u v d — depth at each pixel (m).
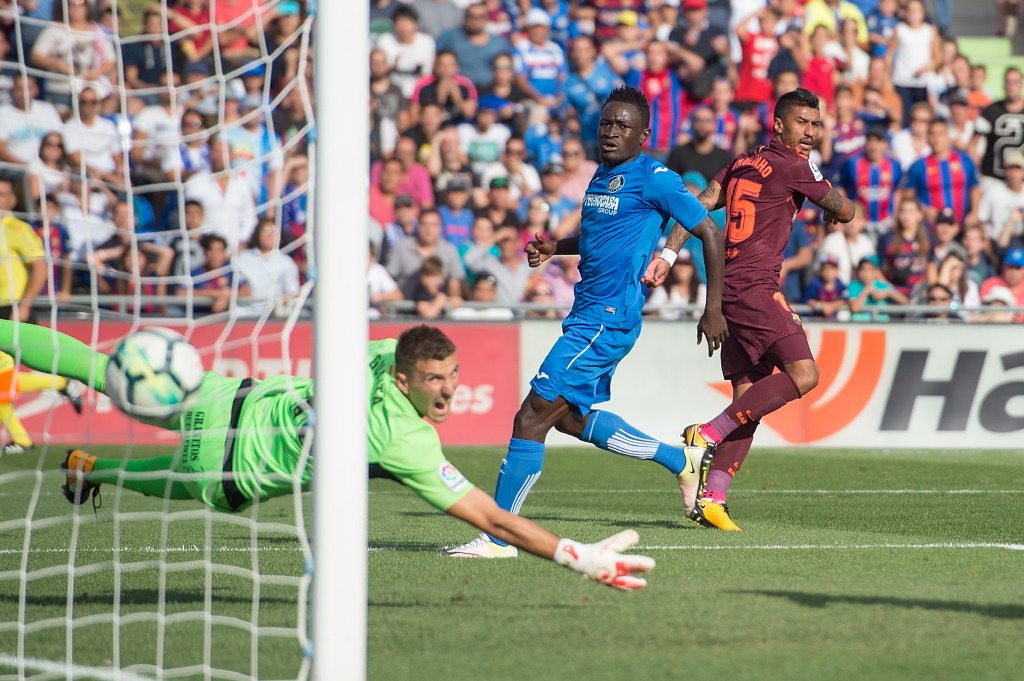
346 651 9.91
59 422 31.67
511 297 36.25
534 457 17.72
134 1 38.06
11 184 33.41
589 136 42.72
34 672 10.96
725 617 12.59
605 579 11.83
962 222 39.97
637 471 29.22
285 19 39.03
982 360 34.50
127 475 13.66
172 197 35.09
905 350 34.44
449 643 11.56
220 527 20.06
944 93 45.41
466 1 44.16
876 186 38.81
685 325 34.22
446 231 37.38
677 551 17.19
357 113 10.10
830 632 11.88
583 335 17.66
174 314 32.97
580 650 11.27
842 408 34.44
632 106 17.70
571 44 42.84
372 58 40.03
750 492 25.11
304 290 10.80
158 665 10.95
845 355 34.34
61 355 13.84
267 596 14.12
